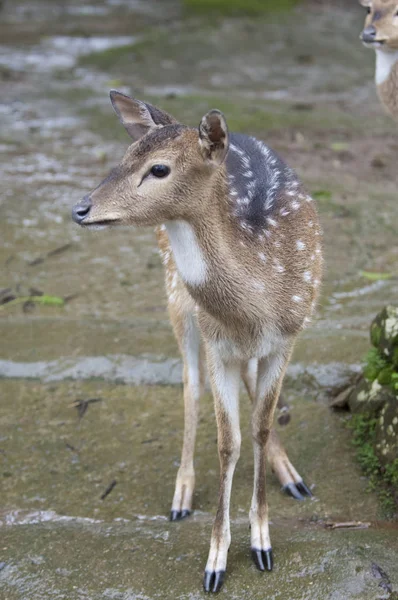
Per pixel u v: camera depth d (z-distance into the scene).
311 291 6.76
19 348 9.61
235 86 20.09
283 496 7.54
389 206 13.23
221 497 6.55
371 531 6.90
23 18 26.78
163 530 7.03
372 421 8.14
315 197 13.38
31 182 14.05
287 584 6.34
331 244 12.01
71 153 15.43
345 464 7.91
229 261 6.18
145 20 26.02
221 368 6.65
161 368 9.34
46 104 18.20
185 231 6.11
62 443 8.37
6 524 7.28
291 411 8.75
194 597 6.30
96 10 27.66
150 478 7.86
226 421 6.61
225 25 24.12
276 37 23.45
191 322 7.38
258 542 6.59
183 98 18.38
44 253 11.92
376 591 6.23
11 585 6.48
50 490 7.71
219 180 6.16
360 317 10.20
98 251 12.04
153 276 11.37
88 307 10.56
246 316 6.35
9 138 16.11
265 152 7.24
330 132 16.88
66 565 6.63
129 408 8.90
